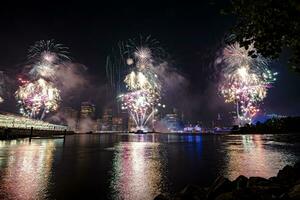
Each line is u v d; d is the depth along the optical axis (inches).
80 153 1286.9
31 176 669.9
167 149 1563.7
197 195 398.3
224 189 393.4
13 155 1125.7
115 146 1850.4
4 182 595.8
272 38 261.3
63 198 470.6
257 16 255.9
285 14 240.1
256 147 1510.8
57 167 824.3
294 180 412.8
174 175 692.1
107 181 616.4
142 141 2640.3
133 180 626.2
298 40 249.3
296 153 1142.3
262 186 386.0
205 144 1977.1
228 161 936.9
